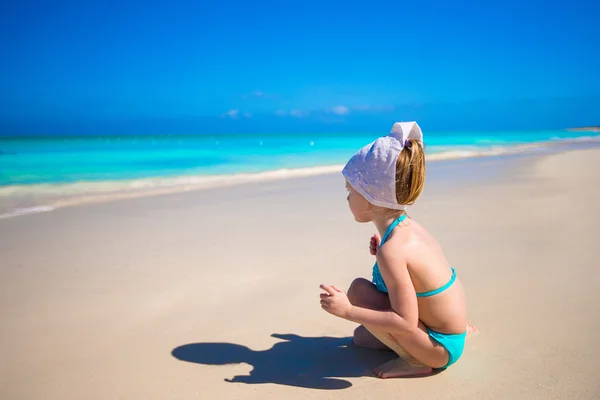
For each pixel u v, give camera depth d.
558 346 2.43
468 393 2.03
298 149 24.72
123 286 3.43
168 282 3.51
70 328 2.75
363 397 2.03
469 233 4.76
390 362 2.27
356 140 44.84
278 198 7.31
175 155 19.48
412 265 1.96
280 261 3.99
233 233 4.98
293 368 2.30
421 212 5.86
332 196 7.51
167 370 2.28
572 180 8.95
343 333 2.69
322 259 4.05
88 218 5.79
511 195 7.15
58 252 4.30
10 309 3.01
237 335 2.66
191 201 7.04
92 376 2.23
